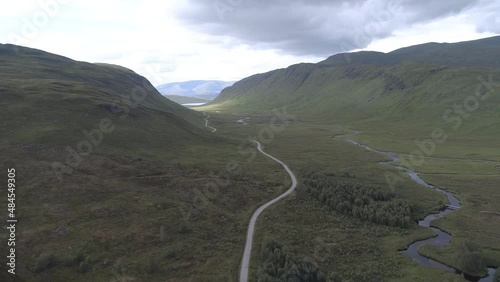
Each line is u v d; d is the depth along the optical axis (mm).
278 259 50844
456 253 56438
